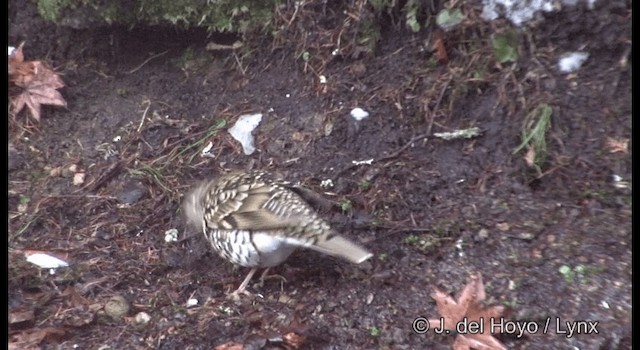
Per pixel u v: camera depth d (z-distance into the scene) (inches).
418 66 397.7
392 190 363.9
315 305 320.8
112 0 420.8
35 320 319.0
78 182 388.5
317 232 294.7
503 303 312.8
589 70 371.9
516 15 380.8
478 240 338.3
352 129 390.3
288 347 303.6
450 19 389.7
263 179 326.6
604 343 296.7
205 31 438.0
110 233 363.6
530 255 329.7
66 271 342.6
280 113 407.8
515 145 365.7
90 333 315.0
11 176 393.7
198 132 408.2
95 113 422.0
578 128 361.7
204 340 309.7
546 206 347.3
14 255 351.3
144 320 319.0
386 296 321.7
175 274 341.4
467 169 366.6
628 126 358.3
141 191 381.7
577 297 312.3
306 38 416.8
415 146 380.2
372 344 305.9
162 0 420.8
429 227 345.7
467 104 382.9
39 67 426.3
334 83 405.7
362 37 407.5
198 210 342.0
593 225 336.8
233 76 429.1
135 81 436.5
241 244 311.4
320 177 375.6
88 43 442.6
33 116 415.5
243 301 324.8
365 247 341.1
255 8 422.0
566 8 374.3
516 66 378.9
